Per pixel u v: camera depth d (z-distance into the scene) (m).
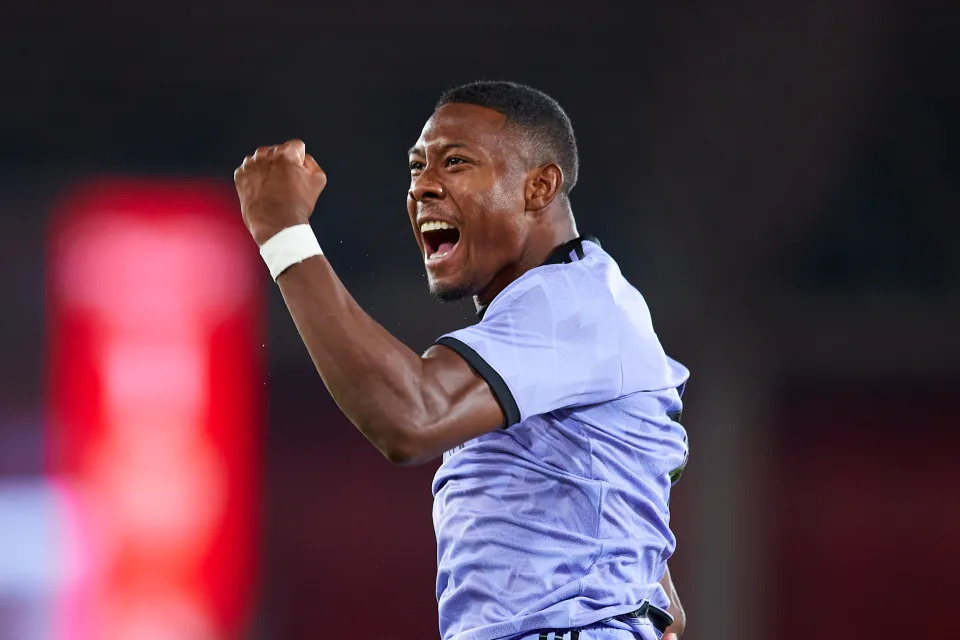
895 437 36.28
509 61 36.38
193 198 37.59
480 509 7.73
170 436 36.34
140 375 37.09
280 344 37.28
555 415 7.63
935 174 36.06
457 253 8.12
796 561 31.86
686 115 36.12
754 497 34.91
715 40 35.19
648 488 7.93
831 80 35.16
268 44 36.28
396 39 36.19
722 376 36.72
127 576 28.61
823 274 37.22
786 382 36.94
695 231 36.75
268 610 27.50
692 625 30.47
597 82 36.31
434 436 6.84
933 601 29.02
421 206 8.13
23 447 36.00
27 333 37.00
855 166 36.19
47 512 32.94
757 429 36.41
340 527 31.62
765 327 37.00
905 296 37.12
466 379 7.00
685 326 37.00
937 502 34.16
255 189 7.43
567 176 8.36
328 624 27.27
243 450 35.56
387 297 35.38
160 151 37.41
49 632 25.33
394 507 32.03
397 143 36.66
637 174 36.56
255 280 37.72
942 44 34.53
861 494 34.41
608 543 7.62
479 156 8.03
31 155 37.12
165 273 37.16
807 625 29.58
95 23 35.91
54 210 37.41
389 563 29.64
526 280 7.55
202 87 36.88
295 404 36.59
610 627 7.58
